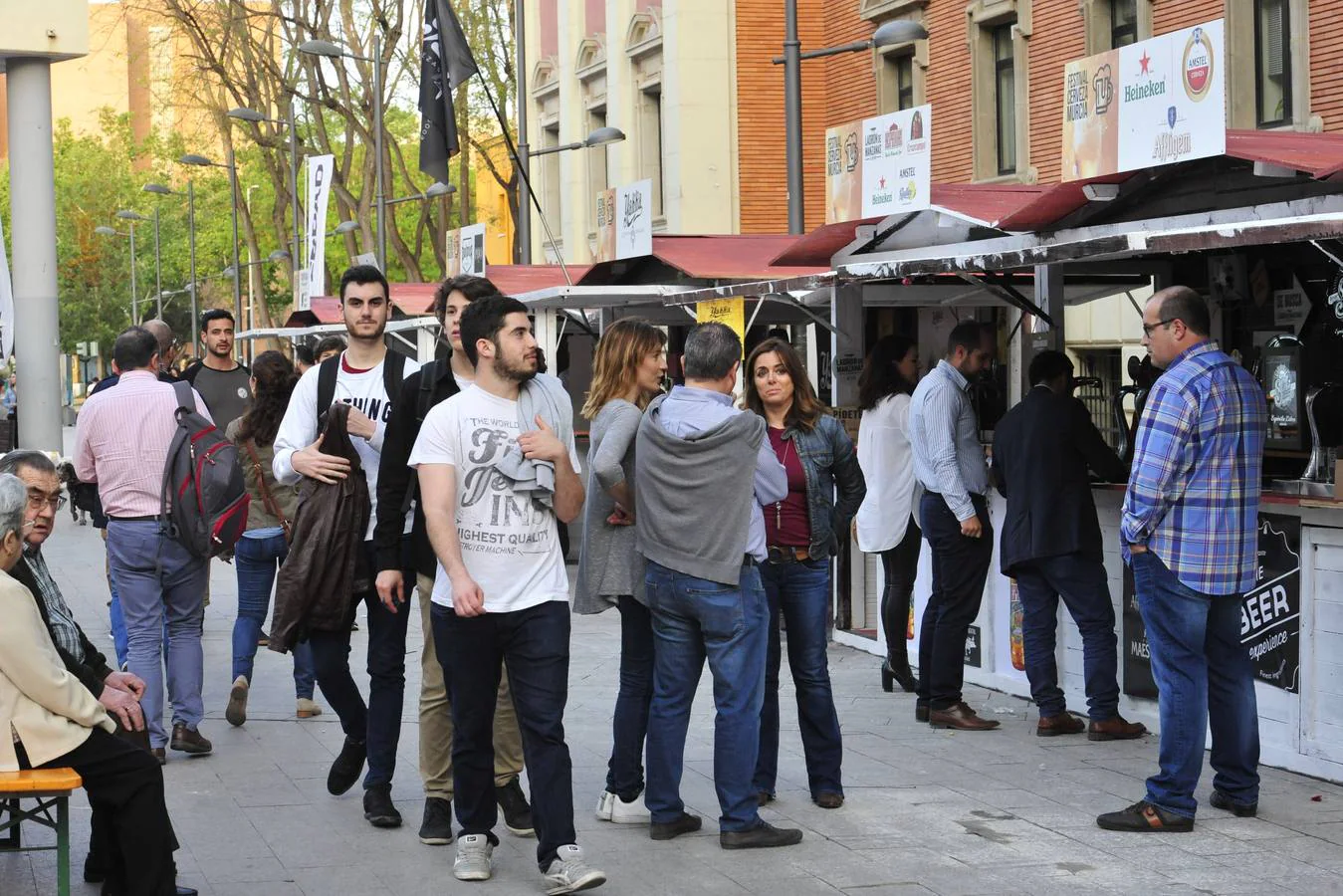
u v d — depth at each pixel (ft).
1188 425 21.89
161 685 27.37
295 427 23.41
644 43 98.43
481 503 19.52
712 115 92.63
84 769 18.04
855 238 39.17
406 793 24.89
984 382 38.75
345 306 23.38
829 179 38.37
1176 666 22.22
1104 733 28.07
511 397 19.84
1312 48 54.29
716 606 21.18
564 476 19.69
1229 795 23.16
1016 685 32.19
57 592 20.17
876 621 38.68
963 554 28.96
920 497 29.76
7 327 63.41
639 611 22.77
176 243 272.10
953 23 76.64
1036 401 28.09
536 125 122.21
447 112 68.95
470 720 20.04
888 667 32.86
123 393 27.09
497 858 21.30
